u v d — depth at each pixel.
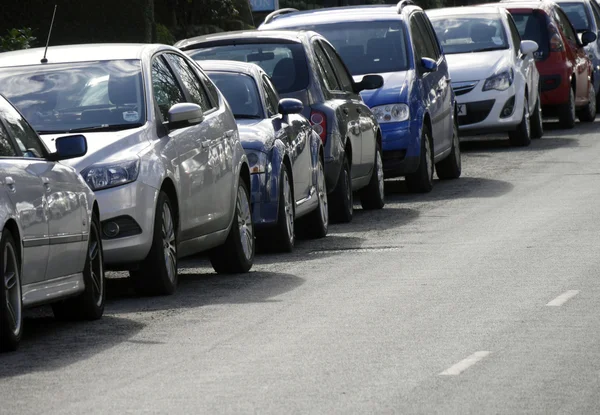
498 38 59.91
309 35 39.50
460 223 37.62
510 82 58.41
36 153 23.47
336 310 24.52
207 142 29.14
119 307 25.98
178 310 25.28
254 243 31.86
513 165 53.22
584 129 68.69
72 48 29.78
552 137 64.69
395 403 16.95
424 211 41.12
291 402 17.17
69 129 27.34
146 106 27.77
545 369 18.81
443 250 32.47
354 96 41.72
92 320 24.66
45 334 23.28
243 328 23.02
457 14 60.69
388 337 21.62
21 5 61.28
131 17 62.00
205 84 31.25
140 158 26.36
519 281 27.20
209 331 22.83
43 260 22.41
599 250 31.31
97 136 26.86
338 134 38.12
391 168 44.75
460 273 28.62
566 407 16.56
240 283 28.64
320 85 38.31
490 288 26.45
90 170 25.95
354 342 21.30
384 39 46.56
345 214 39.16
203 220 28.56
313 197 35.75
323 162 37.41
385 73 45.62
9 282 21.41
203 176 28.62
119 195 25.88
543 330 21.81
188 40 39.31
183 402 17.38
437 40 50.78
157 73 29.03
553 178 47.94
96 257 25.16
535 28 69.00
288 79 38.06
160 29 70.06
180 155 27.70
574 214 38.12
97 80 28.39
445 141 48.47
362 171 41.00
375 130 42.56
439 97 47.78
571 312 23.47
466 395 17.31
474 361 19.47
